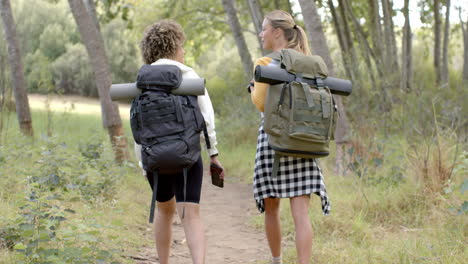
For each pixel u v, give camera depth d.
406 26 13.10
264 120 3.00
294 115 2.93
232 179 8.76
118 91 3.04
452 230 3.95
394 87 9.02
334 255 3.80
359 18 15.82
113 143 8.23
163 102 2.90
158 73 2.96
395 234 4.39
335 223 4.58
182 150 2.87
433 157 5.21
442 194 4.92
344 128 7.16
